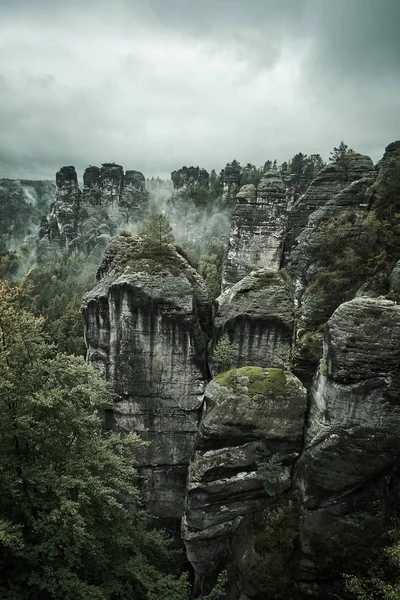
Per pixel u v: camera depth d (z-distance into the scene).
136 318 29.55
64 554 18.41
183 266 32.09
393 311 22.75
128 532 23.75
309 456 24.53
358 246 34.81
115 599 22.11
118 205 156.25
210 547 26.92
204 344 31.64
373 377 22.69
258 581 23.06
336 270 34.06
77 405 20.62
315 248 36.91
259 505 26.41
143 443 24.38
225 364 31.44
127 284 29.09
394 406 22.70
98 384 22.39
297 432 26.16
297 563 23.53
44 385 19.86
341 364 23.03
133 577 21.20
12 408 19.36
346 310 23.59
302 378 29.92
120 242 33.34
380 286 29.86
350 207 39.62
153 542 25.39
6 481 17.81
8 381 18.12
